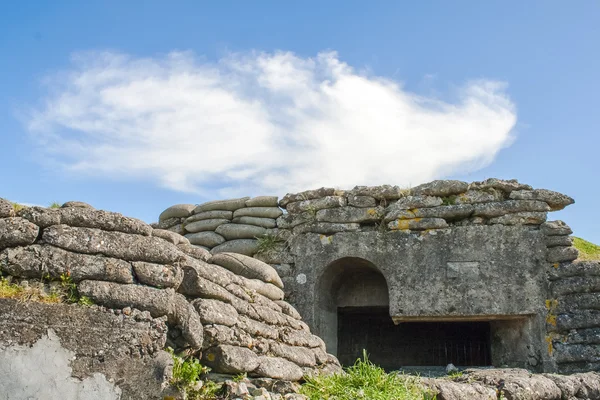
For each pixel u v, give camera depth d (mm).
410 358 16719
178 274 6672
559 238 13227
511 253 13297
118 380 5992
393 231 13820
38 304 5785
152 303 6367
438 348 16656
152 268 6496
